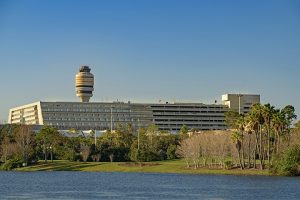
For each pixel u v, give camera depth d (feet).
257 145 618.03
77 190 419.54
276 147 604.49
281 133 609.83
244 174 588.09
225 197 368.27
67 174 641.40
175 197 368.48
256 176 561.02
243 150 640.99
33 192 401.70
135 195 382.01
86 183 490.49
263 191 404.16
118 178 560.20
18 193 393.50
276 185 452.76
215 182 489.26
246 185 454.40
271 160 622.54
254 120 596.29
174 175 605.73
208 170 644.27
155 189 427.74
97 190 419.54
